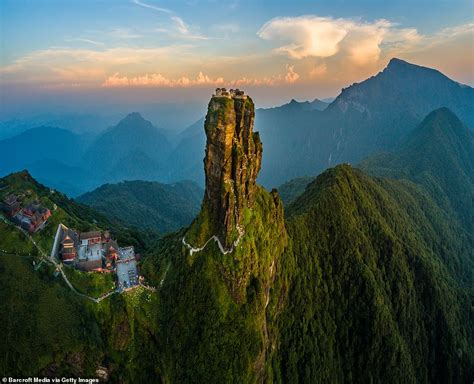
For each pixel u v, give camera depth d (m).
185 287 117.12
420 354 177.62
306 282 149.00
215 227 122.19
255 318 115.88
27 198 146.00
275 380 126.38
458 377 179.62
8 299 103.12
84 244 133.50
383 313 161.00
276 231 138.00
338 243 173.12
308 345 137.75
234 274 115.31
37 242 123.56
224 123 117.81
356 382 155.62
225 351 109.94
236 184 120.31
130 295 118.06
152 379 110.75
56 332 102.19
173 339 113.44
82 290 115.12
